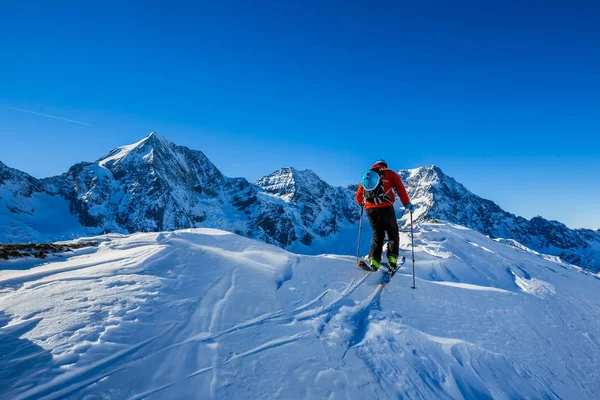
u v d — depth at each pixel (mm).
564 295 7395
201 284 4793
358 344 3955
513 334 4922
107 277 4500
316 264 6566
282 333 3936
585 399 3885
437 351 4062
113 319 3523
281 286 5348
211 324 3832
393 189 6637
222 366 3199
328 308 4789
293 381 3164
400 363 3715
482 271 8750
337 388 3170
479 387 3646
